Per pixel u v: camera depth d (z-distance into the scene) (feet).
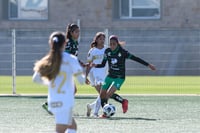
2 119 116.47
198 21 268.41
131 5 276.41
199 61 242.37
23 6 281.95
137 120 114.42
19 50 241.55
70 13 273.95
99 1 272.51
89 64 118.83
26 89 184.34
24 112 126.93
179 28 269.23
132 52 243.40
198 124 108.78
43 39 241.55
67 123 77.56
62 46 77.05
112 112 118.52
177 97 156.46
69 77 77.51
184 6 268.82
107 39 164.14
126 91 177.78
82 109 132.36
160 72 242.37
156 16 275.39
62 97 77.10
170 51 242.37
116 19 273.75
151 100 149.89
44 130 102.58
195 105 139.13
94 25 272.72
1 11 278.87
